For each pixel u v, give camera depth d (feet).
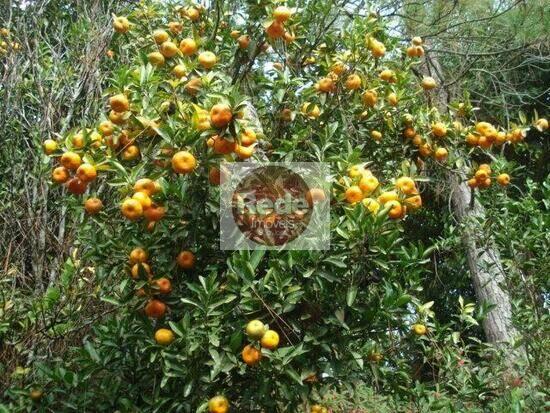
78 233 11.65
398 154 12.62
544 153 28.50
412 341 10.83
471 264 20.02
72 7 19.19
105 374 10.03
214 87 9.70
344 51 12.12
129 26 13.32
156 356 8.57
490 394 10.87
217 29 12.73
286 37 11.64
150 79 9.12
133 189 8.48
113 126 8.91
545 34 21.77
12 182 13.84
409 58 13.55
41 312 11.73
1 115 14.87
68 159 8.67
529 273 12.57
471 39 23.03
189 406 8.55
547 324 11.58
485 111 26.53
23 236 13.19
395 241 8.46
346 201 8.88
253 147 8.77
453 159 12.96
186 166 8.14
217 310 8.36
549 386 10.92
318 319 8.55
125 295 9.46
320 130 11.71
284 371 7.97
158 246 8.78
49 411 10.01
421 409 10.75
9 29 15.65
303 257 8.16
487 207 13.62
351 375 9.21
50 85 15.93
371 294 8.94
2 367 11.18
